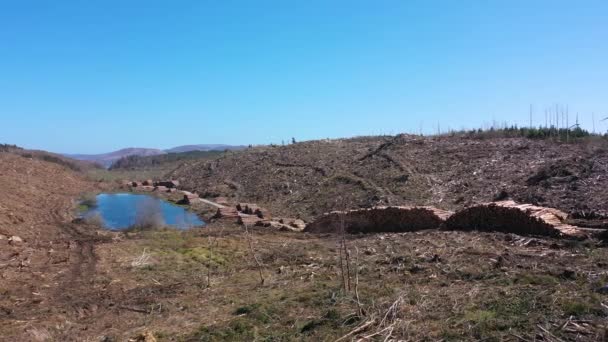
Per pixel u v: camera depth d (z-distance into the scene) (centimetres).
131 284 1179
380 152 3216
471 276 905
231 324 807
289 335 720
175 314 929
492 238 1205
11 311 980
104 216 2822
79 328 878
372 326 705
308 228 1994
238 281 1152
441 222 1506
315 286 993
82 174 5406
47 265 1376
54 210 2766
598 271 825
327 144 4300
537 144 2502
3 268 1310
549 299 707
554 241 1105
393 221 1667
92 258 1462
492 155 2508
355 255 1262
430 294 824
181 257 1468
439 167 2586
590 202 1482
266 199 3133
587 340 569
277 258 1384
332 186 2869
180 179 4694
